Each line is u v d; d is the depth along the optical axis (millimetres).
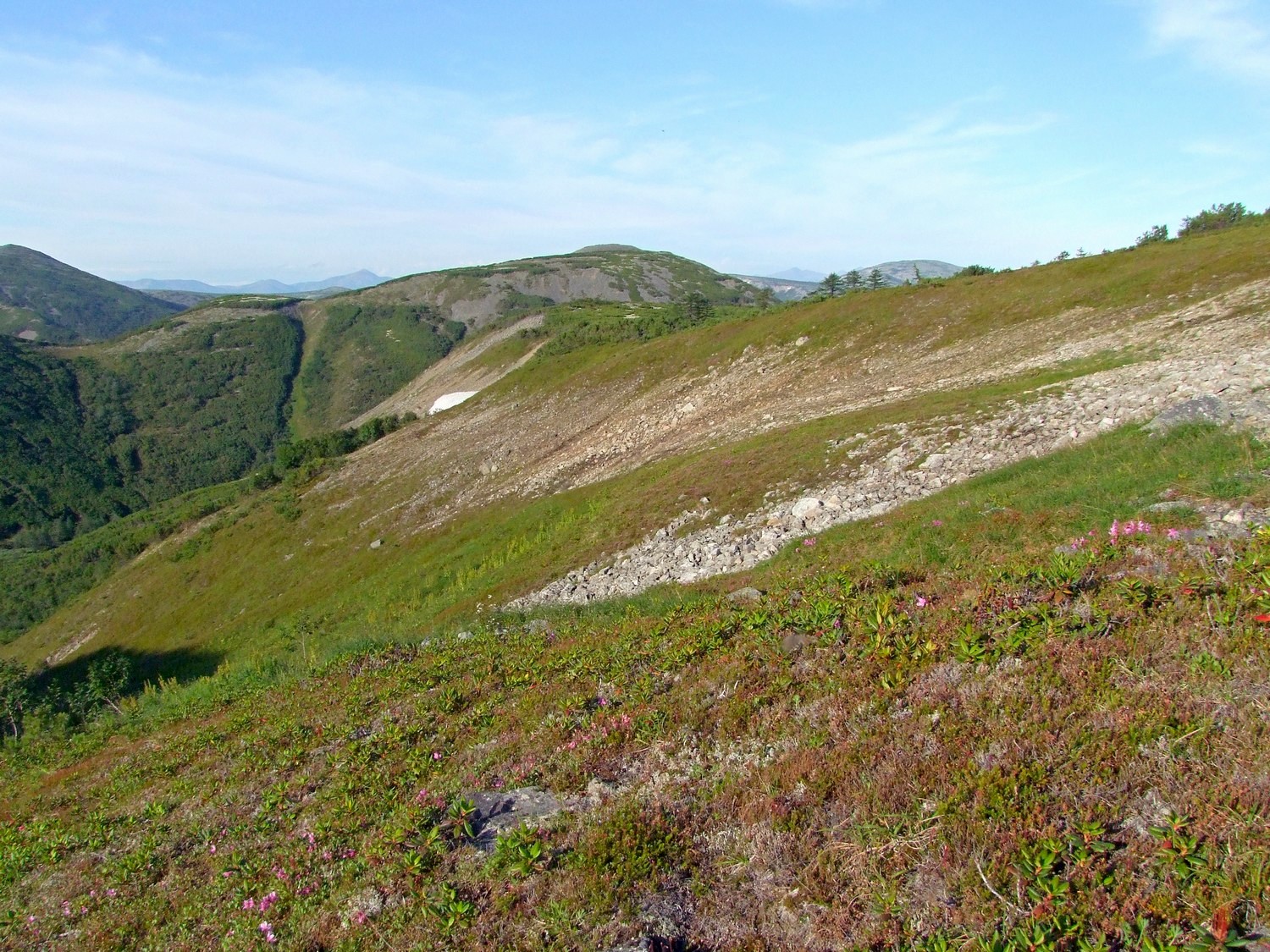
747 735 8633
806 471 27828
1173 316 33469
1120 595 8555
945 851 5750
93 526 165250
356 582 56000
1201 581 8258
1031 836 5629
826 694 8836
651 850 6938
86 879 11797
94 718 31516
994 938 4824
